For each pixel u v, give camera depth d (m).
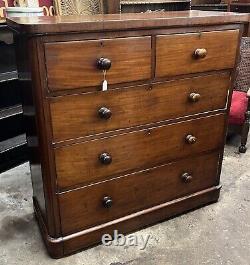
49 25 1.17
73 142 1.42
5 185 2.27
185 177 1.82
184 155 1.78
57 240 1.57
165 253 1.67
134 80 1.44
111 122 1.48
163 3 3.19
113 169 1.58
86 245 1.66
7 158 2.50
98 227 1.66
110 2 2.80
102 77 1.36
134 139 1.57
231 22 1.58
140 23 1.34
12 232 1.82
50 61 1.24
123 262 1.61
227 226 1.85
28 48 1.21
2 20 2.36
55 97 1.31
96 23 1.25
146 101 1.52
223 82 1.72
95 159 1.51
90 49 1.29
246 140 2.64
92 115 1.42
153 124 1.60
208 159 1.89
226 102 1.79
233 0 4.11
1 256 1.65
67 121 1.37
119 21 1.30
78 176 1.50
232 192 2.16
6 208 2.01
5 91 2.60
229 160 2.56
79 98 1.36
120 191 1.66
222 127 1.85
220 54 1.63
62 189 1.49
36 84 1.26
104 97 1.41
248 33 3.60
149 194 1.76
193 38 1.51
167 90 1.56
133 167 1.63
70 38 1.24
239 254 1.66
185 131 1.72
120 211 1.71
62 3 2.69
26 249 1.69
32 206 2.03
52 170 1.43
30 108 1.43
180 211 1.91
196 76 1.62
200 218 1.91
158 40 1.42
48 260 1.62
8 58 2.57
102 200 1.62
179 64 1.53
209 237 1.77
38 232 1.82
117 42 1.33
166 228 1.83
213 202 2.05
